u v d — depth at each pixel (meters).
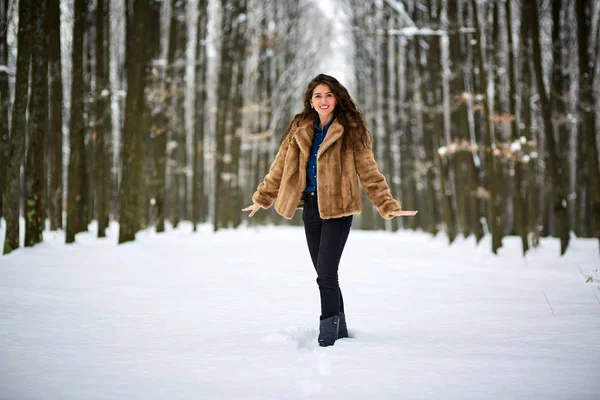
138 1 12.00
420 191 32.38
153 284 6.11
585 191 19.98
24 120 8.59
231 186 25.41
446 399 2.14
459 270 8.20
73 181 10.66
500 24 16.97
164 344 3.17
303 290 5.75
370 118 30.92
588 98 10.30
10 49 14.76
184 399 2.14
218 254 10.55
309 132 3.46
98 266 7.64
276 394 2.21
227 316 4.17
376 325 3.83
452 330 3.61
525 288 6.08
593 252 10.63
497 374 2.48
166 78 18.08
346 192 3.34
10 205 8.54
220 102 22.34
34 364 2.66
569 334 3.41
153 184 18.03
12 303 4.47
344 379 2.42
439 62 17.58
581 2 10.40
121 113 20.16
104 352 2.95
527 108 14.12
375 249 13.05
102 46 14.16
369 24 27.69
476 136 17.77
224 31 22.64
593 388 2.26
